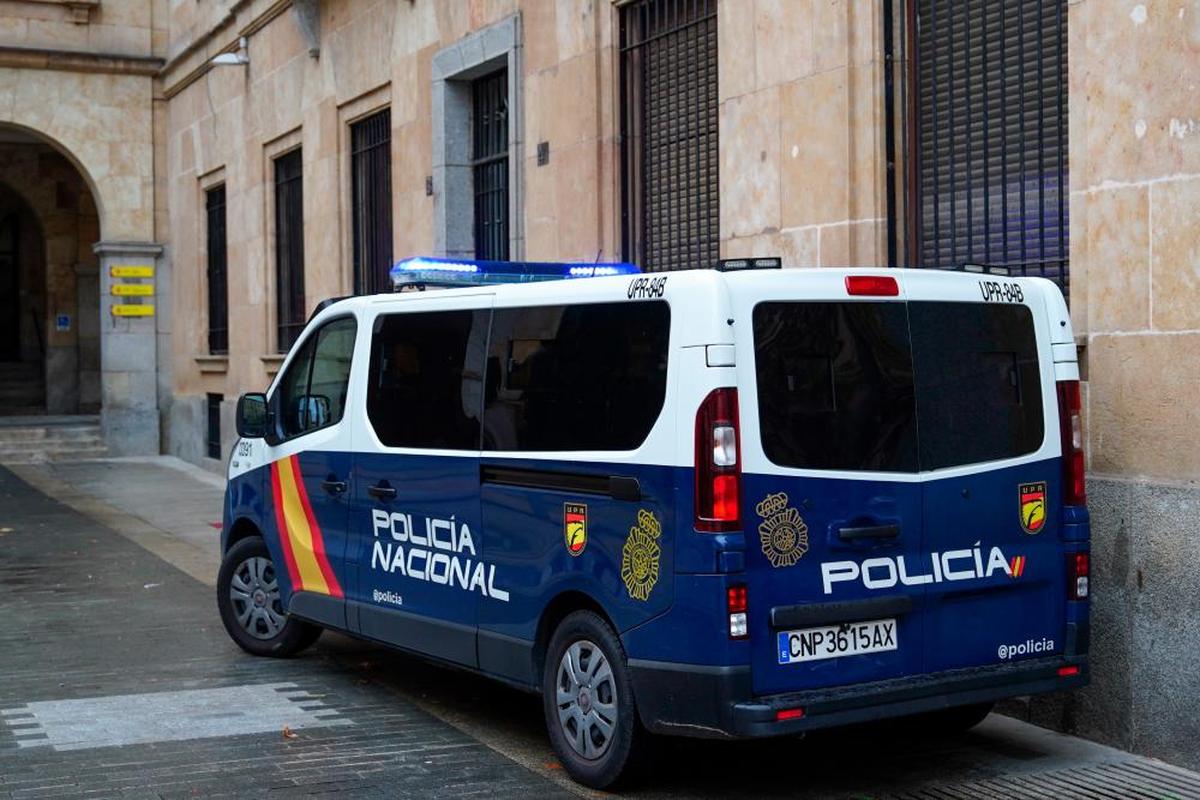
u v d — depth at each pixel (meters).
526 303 6.16
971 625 5.66
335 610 7.41
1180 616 6.05
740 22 9.09
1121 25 6.41
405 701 7.30
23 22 22.06
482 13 12.40
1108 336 6.48
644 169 10.52
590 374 5.75
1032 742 6.49
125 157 22.77
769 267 5.48
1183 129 6.12
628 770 5.57
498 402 6.25
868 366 5.49
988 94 7.61
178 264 22.52
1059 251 7.19
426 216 13.54
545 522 5.93
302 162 17.27
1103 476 6.46
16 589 10.93
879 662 5.44
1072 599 5.90
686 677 5.21
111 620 9.59
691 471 5.21
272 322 18.19
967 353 5.73
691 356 5.27
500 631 6.21
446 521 6.54
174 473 20.67
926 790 5.79
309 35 16.08
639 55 10.52
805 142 8.50
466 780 5.90
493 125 12.81
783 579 5.25
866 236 8.12
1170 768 6.05
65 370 29.30
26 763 6.10
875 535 5.41
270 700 7.29
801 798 5.68
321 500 7.52
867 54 8.08
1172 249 6.16
